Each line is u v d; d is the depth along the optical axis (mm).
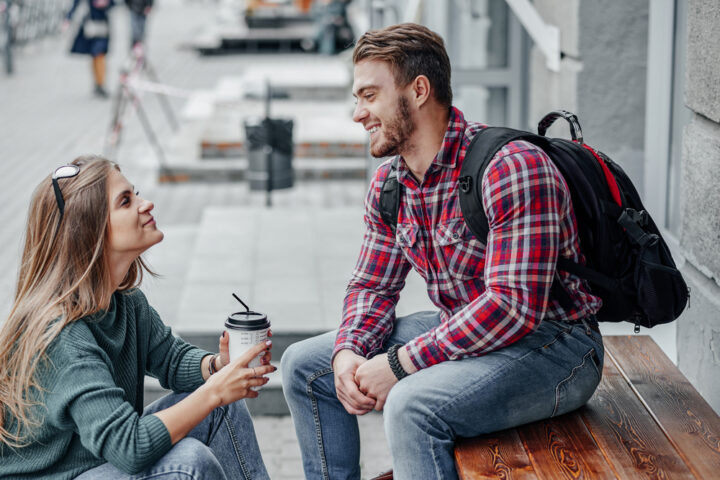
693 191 3488
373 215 3068
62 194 2621
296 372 3047
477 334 2670
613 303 2797
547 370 2727
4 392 2561
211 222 7551
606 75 5012
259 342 2826
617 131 5078
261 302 5555
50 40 23047
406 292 5879
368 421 4695
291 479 4109
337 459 3066
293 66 17234
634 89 5020
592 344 2822
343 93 14453
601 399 3002
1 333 2605
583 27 4961
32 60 19828
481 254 2799
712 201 3311
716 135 3285
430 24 8086
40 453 2621
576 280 2797
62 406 2488
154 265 6742
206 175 10320
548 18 5434
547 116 3045
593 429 2785
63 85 16672
